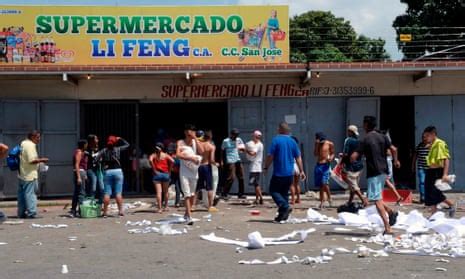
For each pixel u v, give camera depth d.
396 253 9.52
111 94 20.22
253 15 20.14
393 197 17.44
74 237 11.69
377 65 19.03
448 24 32.50
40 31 19.86
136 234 11.98
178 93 20.31
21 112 19.80
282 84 20.39
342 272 8.24
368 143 11.12
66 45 19.89
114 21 19.94
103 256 9.67
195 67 18.92
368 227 12.25
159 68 18.84
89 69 18.72
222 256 9.52
